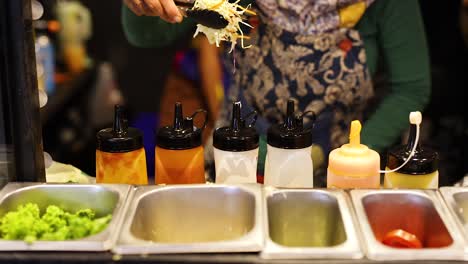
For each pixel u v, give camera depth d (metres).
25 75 1.42
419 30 2.24
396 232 1.27
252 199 1.34
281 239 1.39
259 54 2.27
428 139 3.36
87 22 3.79
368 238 1.16
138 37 2.27
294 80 2.25
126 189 1.38
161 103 3.93
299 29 2.19
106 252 1.15
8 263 1.14
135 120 4.02
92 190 1.40
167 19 1.68
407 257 1.11
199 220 1.41
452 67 3.42
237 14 1.56
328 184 1.48
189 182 1.49
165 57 3.92
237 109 1.49
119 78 4.00
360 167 1.41
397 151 1.45
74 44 3.73
